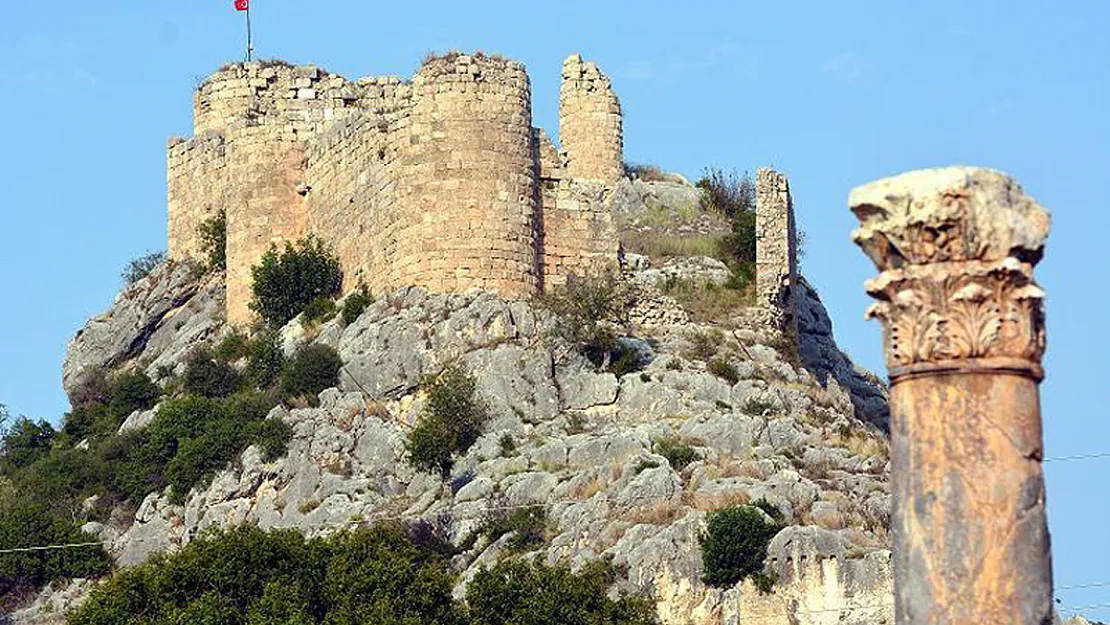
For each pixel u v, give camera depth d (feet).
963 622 195.31
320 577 555.28
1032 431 200.13
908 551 198.59
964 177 203.41
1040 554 196.75
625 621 545.03
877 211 206.18
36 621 652.48
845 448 635.66
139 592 559.38
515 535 599.57
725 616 570.46
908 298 203.82
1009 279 202.39
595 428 650.02
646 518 592.60
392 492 645.51
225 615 540.93
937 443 200.23
